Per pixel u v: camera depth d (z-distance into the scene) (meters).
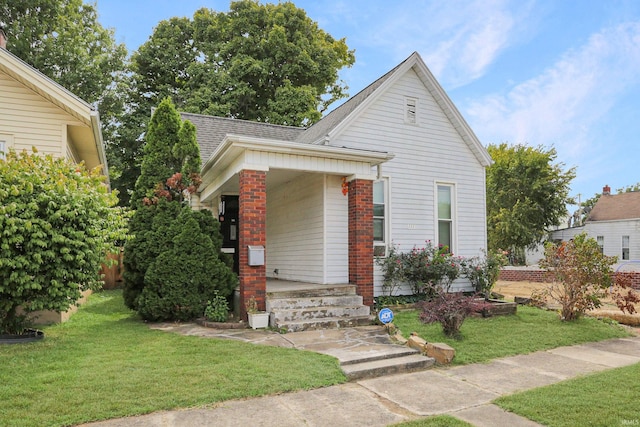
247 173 8.11
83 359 5.48
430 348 5.96
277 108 22.03
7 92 9.19
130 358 5.55
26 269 6.32
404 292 10.92
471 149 12.47
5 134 9.10
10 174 6.38
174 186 9.35
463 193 12.25
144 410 3.94
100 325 8.02
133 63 23.95
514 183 26.64
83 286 7.09
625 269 21.14
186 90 23.20
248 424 3.75
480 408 4.23
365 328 7.78
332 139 10.38
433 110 11.91
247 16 23.55
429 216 11.65
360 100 11.30
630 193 31.67
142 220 9.17
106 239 7.28
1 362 5.27
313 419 3.90
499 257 12.28
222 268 8.51
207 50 24.02
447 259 10.83
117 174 23.42
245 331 7.41
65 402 4.03
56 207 6.50
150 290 8.27
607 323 8.71
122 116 23.19
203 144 12.55
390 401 4.41
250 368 5.16
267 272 12.91
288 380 4.79
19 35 21.20
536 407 4.18
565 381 5.03
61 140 9.52
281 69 23.30
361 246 9.25
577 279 8.70
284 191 11.98
